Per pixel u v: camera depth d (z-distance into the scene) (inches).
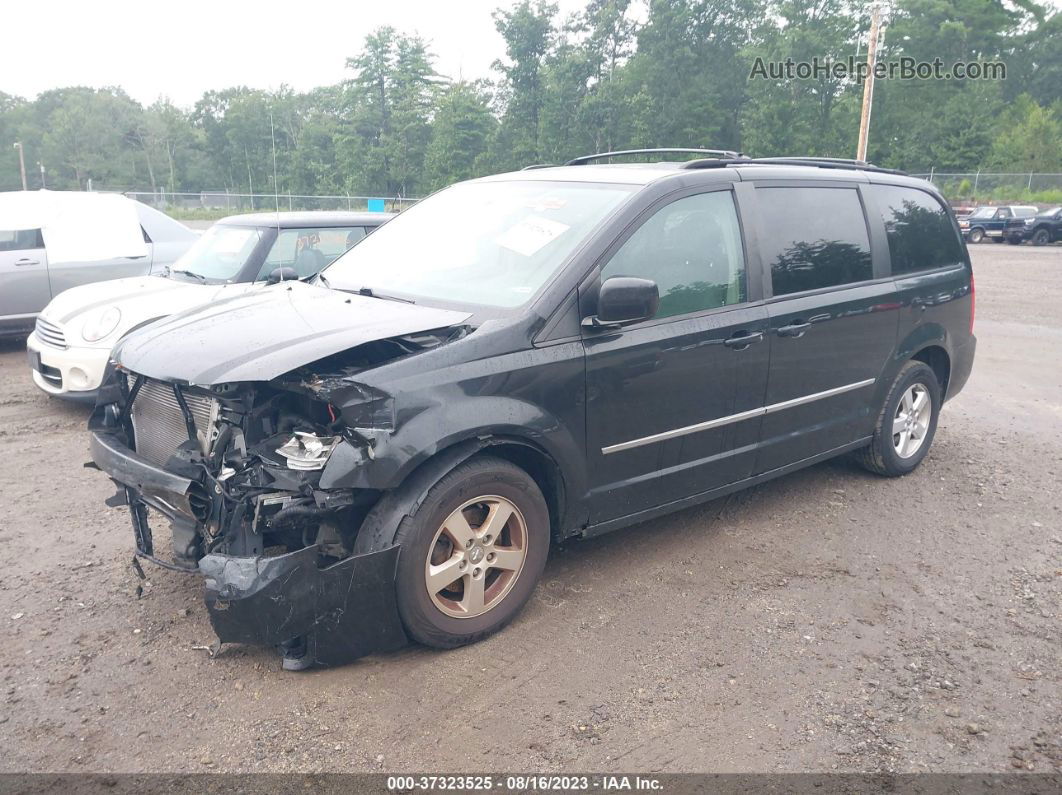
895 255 211.2
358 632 126.5
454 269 161.5
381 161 2219.5
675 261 161.2
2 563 170.1
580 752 115.1
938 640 146.1
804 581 167.3
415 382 126.5
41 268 365.4
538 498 143.9
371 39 2273.6
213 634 142.8
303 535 131.1
